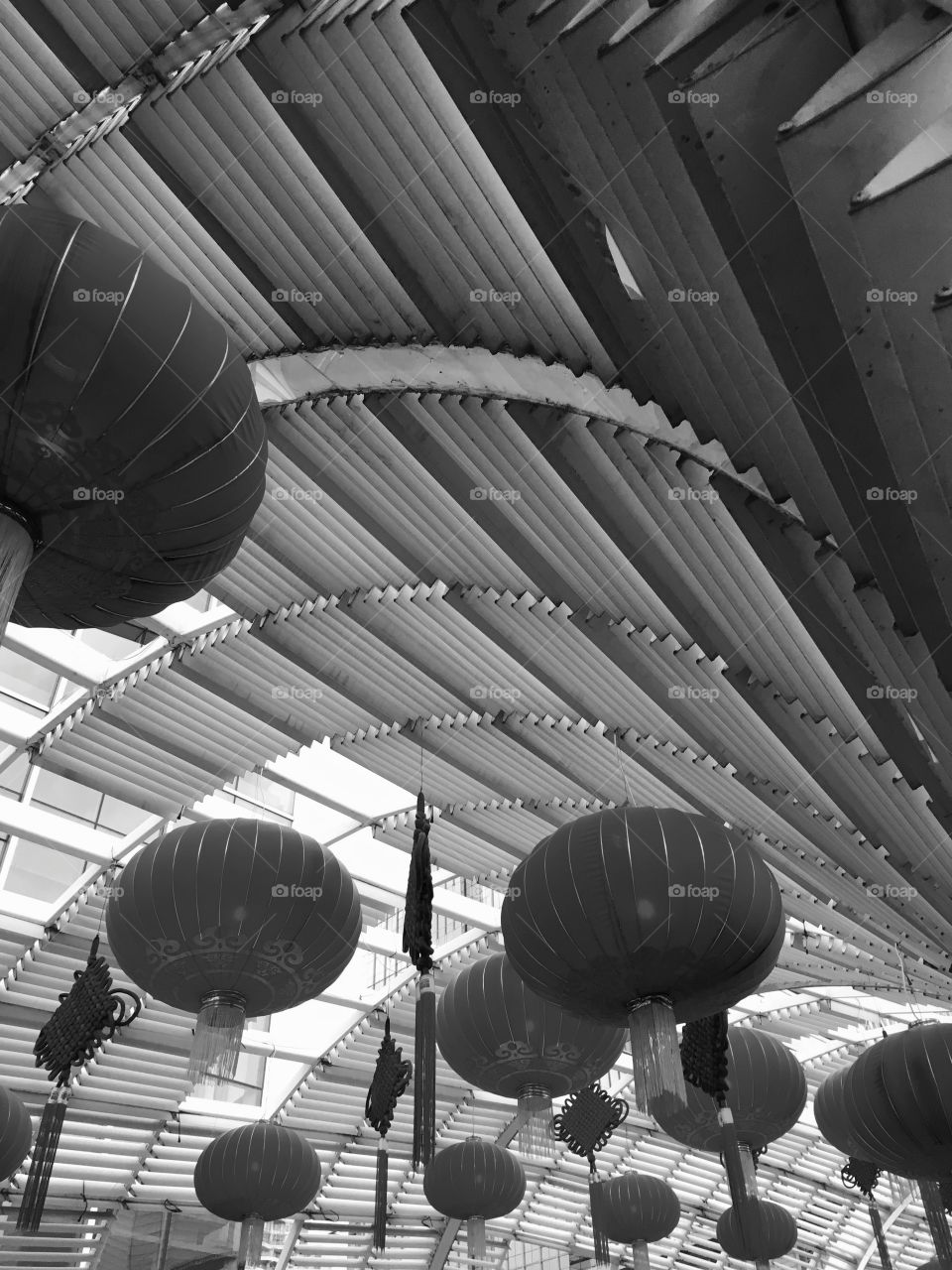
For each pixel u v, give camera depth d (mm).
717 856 7496
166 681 11547
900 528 6512
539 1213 22250
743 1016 20688
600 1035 10367
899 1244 25781
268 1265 18484
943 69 3854
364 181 6848
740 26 4586
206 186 7129
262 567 9961
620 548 9141
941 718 9289
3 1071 15250
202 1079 8094
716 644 9953
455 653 10930
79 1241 16125
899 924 13812
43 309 4062
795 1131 24875
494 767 12602
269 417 8602
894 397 5125
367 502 9289
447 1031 10711
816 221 4410
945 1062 11039
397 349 7969
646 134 5188
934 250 4234
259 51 6289
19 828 14109
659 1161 23266
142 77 6617
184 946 8234
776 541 8289
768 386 6406
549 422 8273
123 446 4238
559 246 6473
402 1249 20281
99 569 4652
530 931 7637
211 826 8602
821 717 10586
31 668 19156
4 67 6594
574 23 5008
